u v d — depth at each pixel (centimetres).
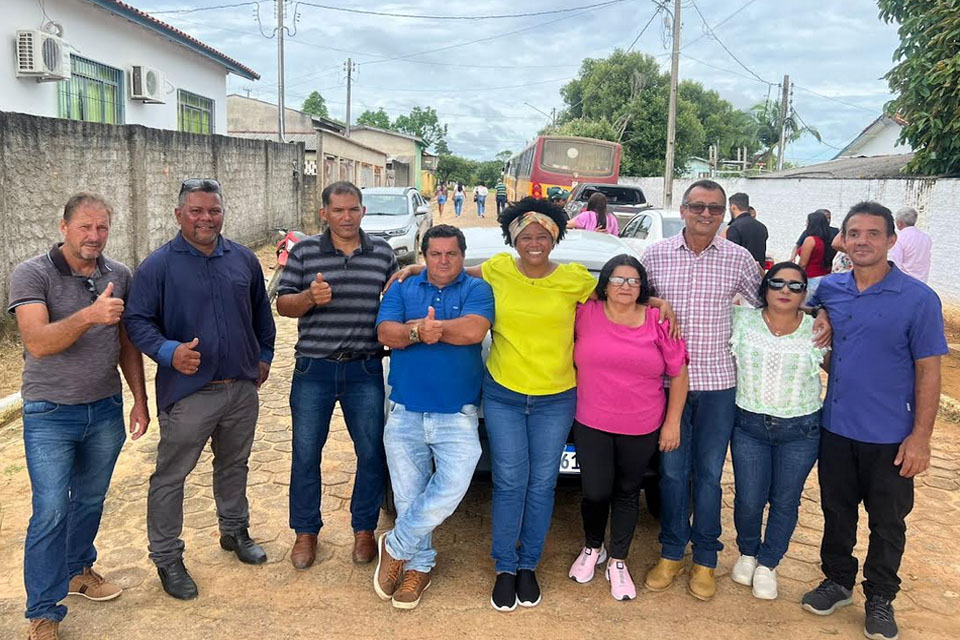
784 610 344
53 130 808
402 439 343
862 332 315
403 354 339
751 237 797
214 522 415
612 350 328
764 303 344
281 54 2430
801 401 333
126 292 329
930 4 1061
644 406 334
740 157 5022
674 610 342
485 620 331
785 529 348
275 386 674
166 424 331
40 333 288
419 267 357
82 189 877
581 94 4625
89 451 321
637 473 345
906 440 313
